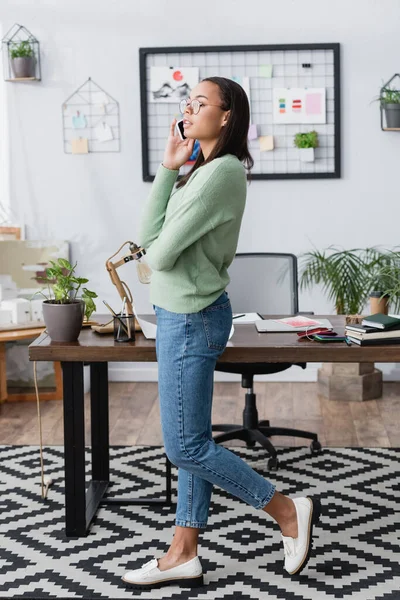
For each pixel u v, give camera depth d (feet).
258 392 17.44
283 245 17.85
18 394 17.10
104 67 17.66
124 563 9.62
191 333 8.45
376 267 17.06
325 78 17.26
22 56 17.34
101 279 18.20
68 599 8.78
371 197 17.62
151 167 17.81
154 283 8.61
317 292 17.89
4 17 17.69
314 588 8.95
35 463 13.19
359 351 9.49
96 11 17.53
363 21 17.17
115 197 17.99
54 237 18.15
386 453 13.46
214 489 11.98
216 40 17.38
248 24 17.30
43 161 17.99
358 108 17.39
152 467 12.94
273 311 14.49
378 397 16.87
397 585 8.98
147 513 11.10
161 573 9.00
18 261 17.62
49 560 9.72
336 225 17.74
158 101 17.56
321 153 17.49
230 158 8.28
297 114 17.37
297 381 18.25
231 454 8.82
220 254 8.48
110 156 17.89
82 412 10.18
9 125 17.95
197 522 9.04
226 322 8.70
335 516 10.91
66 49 17.67
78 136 17.88
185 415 8.58
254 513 11.07
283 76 17.30
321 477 12.39
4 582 9.16
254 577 9.25
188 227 8.02
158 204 8.72
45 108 17.85
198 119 8.41
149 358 9.76
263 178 17.57
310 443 14.03
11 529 10.64
